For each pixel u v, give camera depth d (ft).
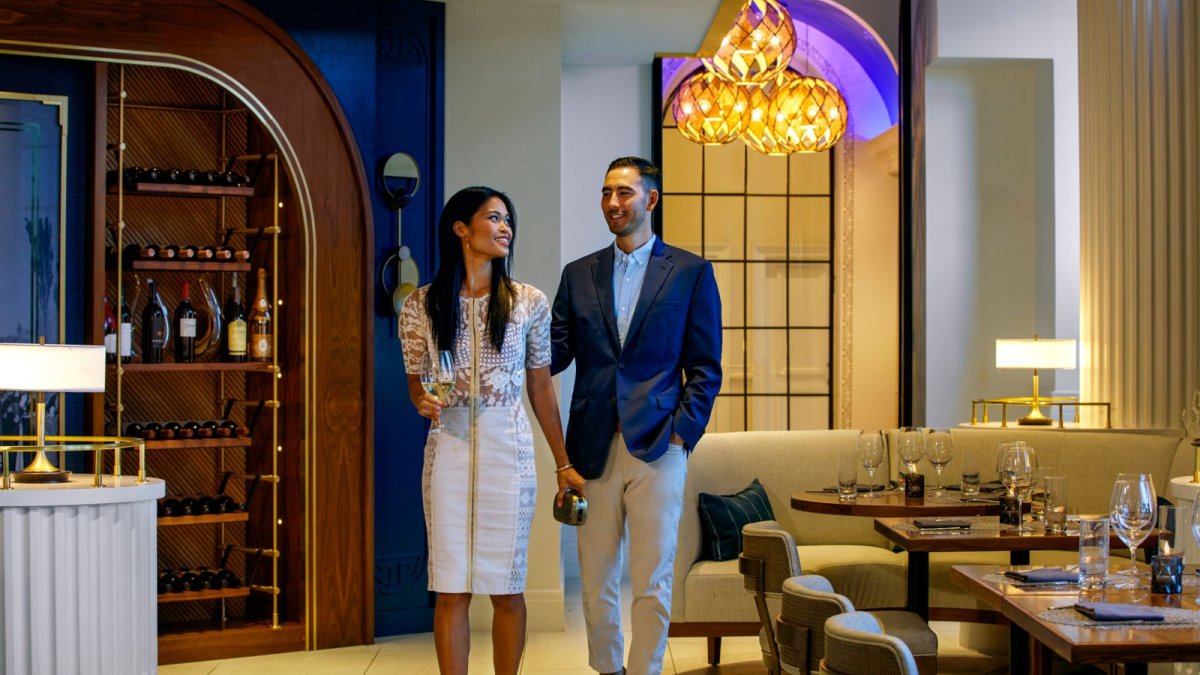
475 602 20.68
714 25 22.38
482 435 12.14
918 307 27.22
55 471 13.97
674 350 12.98
